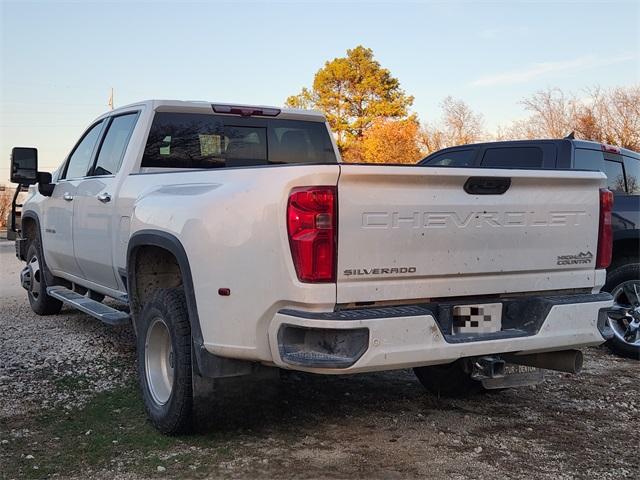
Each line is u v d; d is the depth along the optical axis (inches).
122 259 212.2
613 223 272.8
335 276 139.1
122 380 219.0
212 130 237.1
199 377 163.9
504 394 215.3
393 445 169.0
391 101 1835.6
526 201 161.8
